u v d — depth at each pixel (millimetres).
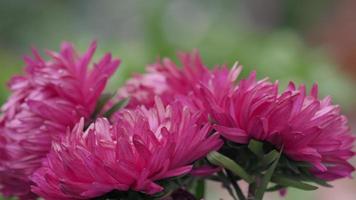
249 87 600
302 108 592
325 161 607
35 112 622
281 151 593
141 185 567
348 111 2043
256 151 596
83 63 640
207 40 1754
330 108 600
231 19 2547
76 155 567
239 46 1726
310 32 3811
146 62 1629
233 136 593
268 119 589
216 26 1953
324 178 615
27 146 620
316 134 587
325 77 1758
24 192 642
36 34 3143
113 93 645
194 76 652
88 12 3645
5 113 653
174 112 578
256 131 593
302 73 1705
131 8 3645
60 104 621
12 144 625
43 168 589
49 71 636
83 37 1938
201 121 600
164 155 564
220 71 623
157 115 581
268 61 1677
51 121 621
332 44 3293
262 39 1856
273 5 4180
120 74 1458
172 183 581
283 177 608
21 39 3170
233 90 604
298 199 1249
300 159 598
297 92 589
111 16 3674
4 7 3182
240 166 601
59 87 626
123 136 567
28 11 3201
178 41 1764
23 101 645
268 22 4191
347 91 1824
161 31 1805
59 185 569
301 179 612
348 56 2812
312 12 4008
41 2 3227
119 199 578
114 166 562
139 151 562
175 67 658
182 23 1990
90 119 638
